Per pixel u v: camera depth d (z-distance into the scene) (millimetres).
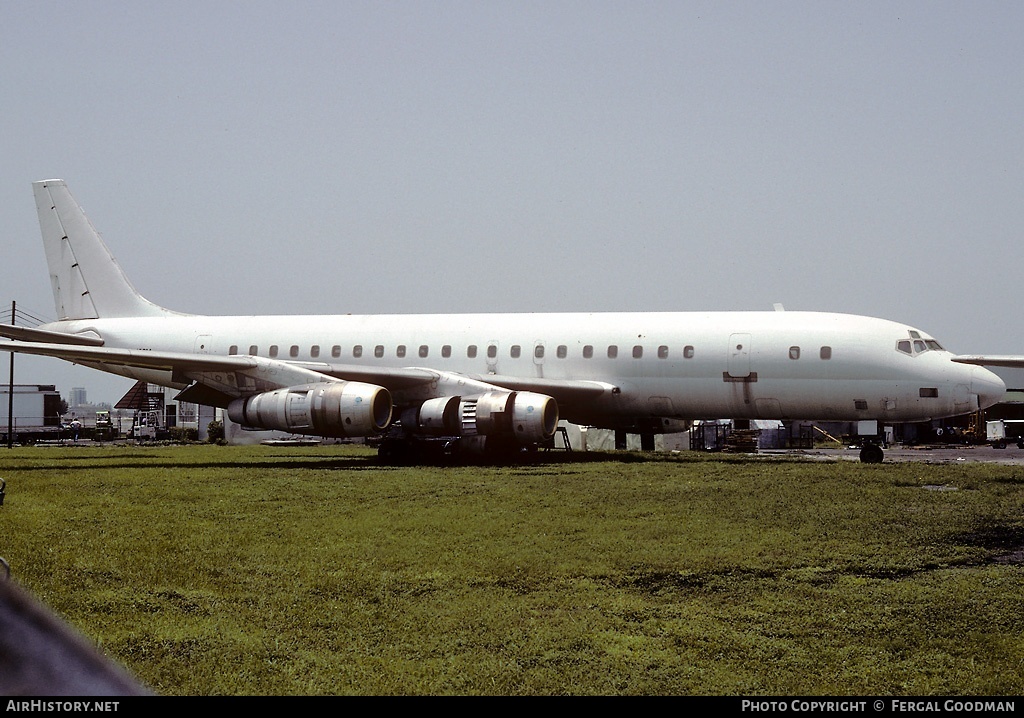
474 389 28500
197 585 10242
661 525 14500
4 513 15867
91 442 56656
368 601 9688
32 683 1891
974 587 10195
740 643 8258
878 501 17062
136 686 2047
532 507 16656
